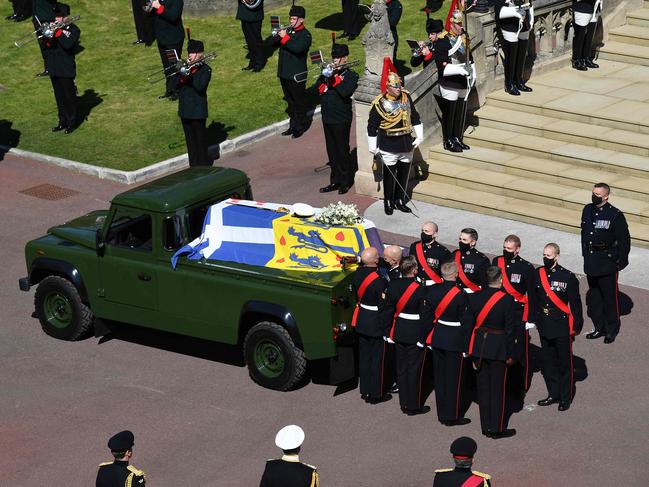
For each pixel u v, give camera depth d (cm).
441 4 4925
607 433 2348
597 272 2669
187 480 2272
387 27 3475
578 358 2648
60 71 4200
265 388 2600
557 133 3641
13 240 3478
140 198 2681
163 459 2348
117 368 2731
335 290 2452
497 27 3838
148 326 2739
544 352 2455
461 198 3494
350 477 2250
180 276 2647
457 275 2534
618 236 2656
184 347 2827
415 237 3338
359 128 3584
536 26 3972
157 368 2723
